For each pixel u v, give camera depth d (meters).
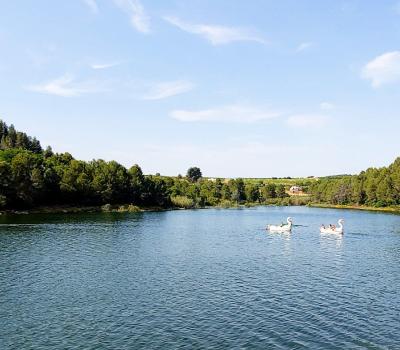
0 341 36.88
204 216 179.25
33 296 50.19
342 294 52.22
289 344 36.69
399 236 112.25
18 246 84.12
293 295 51.47
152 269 65.38
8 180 158.75
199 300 49.12
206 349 35.47
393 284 57.62
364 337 38.47
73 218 146.50
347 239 105.50
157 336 38.28
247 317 43.41
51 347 35.69
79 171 194.75
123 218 154.62
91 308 45.97
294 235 113.38
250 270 65.50
